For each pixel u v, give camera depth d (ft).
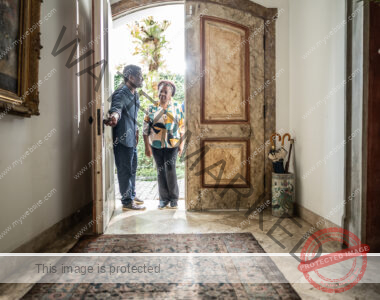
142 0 12.79
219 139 12.38
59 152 9.18
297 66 11.52
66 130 9.75
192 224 10.23
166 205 12.80
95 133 9.07
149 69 20.39
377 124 7.22
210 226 9.96
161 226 9.98
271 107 12.46
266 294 5.41
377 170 7.26
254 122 12.44
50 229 8.41
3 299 5.30
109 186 10.79
